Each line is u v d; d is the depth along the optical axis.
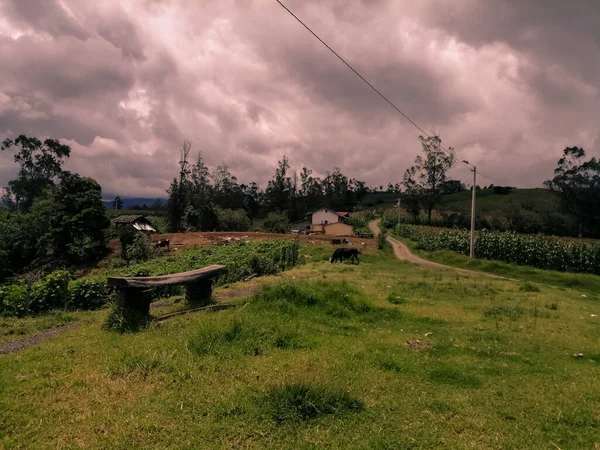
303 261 27.94
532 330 8.73
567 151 66.75
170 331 7.29
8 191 74.31
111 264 37.38
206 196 72.19
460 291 13.98
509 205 80.06
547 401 4.96
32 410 4.40
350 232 63.38
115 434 3.90
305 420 4.23
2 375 5.40
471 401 4.91
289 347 6.74
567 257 28.67
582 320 10.12
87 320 9.95
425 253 37.91
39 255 44.22
